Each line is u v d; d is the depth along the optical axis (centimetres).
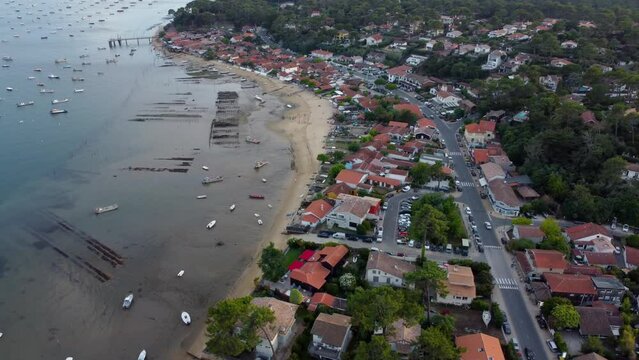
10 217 14925
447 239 13000
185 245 13650
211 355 9931
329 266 11712
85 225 14538
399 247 12756
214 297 11681
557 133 15725
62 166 18200
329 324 9606
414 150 18238
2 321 10994
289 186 16812
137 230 14325
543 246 12162
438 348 8225
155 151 19450
